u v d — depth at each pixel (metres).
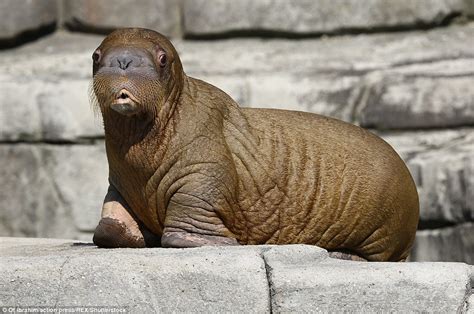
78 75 35.66
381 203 23.56
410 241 24.83
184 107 22.38
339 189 23.23
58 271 20.20
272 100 34.34
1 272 20.22
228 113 22.98
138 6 38.19
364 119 34.12
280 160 22.91
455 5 37.31
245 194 22.62
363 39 37.25
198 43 37.84
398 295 19.95
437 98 33.75
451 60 34.94
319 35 37.50
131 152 22.30
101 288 20.14
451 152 32.59
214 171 22.11
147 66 21.59
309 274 20.05
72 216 34.91
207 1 37.59
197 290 20.08
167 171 22.22
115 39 22.19
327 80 34.50
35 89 35.06
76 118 34.81
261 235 22.98
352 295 19.97
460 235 32.12
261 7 37.41
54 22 38.75
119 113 22.06
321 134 23.52
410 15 37.25
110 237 22.50
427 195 32.28
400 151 33.09
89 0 38.38
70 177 34.97
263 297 20.03
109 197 23.23
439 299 19.94
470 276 20.11
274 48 37.09
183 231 22.09
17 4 38.19
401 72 34.59
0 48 38.38
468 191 31.89
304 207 23.05
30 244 24.45
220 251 20.47
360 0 37.28
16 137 35.06
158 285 20.09
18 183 35.16
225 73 34.97
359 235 23.62
